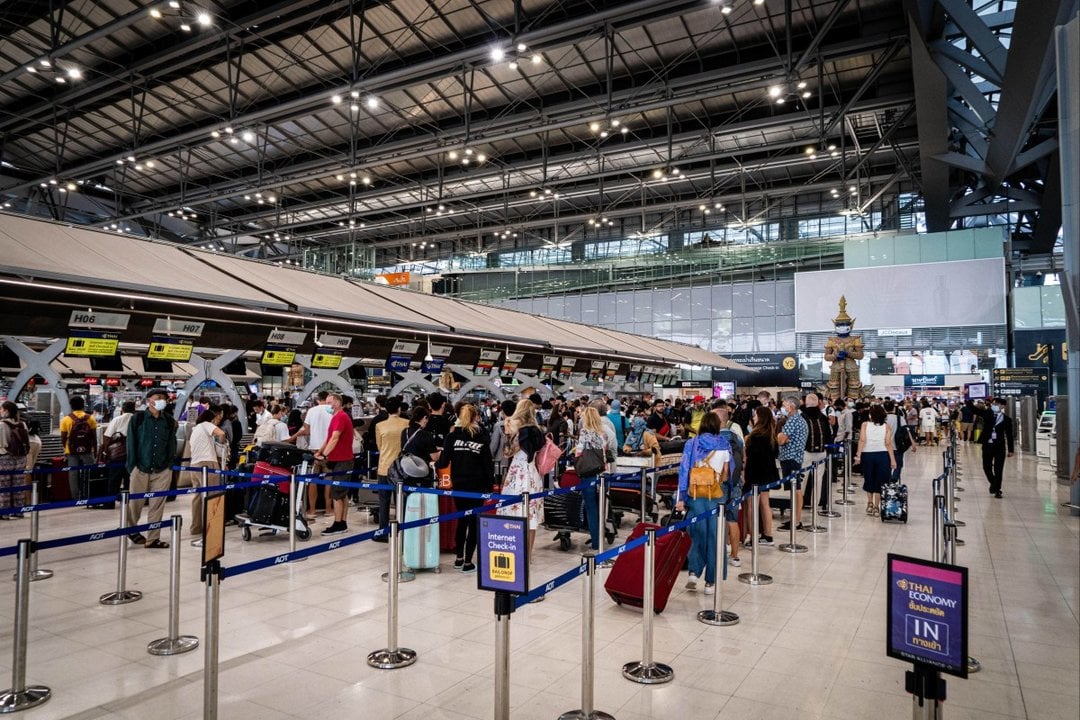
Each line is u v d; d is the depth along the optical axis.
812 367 37.41
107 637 4.94
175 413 12.92
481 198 41.53
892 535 8.81
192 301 8.54
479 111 27.86
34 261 7.44
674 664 4.48
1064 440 13.22
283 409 14.32
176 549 4.79
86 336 8.09
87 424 10.94
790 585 6.42
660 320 43.03
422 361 13.73
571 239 49.06
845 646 4.81
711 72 21.84
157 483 7.95
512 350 16.36
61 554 7.57
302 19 20.02
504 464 9.88
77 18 20.95
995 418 12.39
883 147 31.98
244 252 49.69
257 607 5.68
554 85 25.72
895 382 32.62
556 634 5.07
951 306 34.47
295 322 10.70
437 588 6.32
